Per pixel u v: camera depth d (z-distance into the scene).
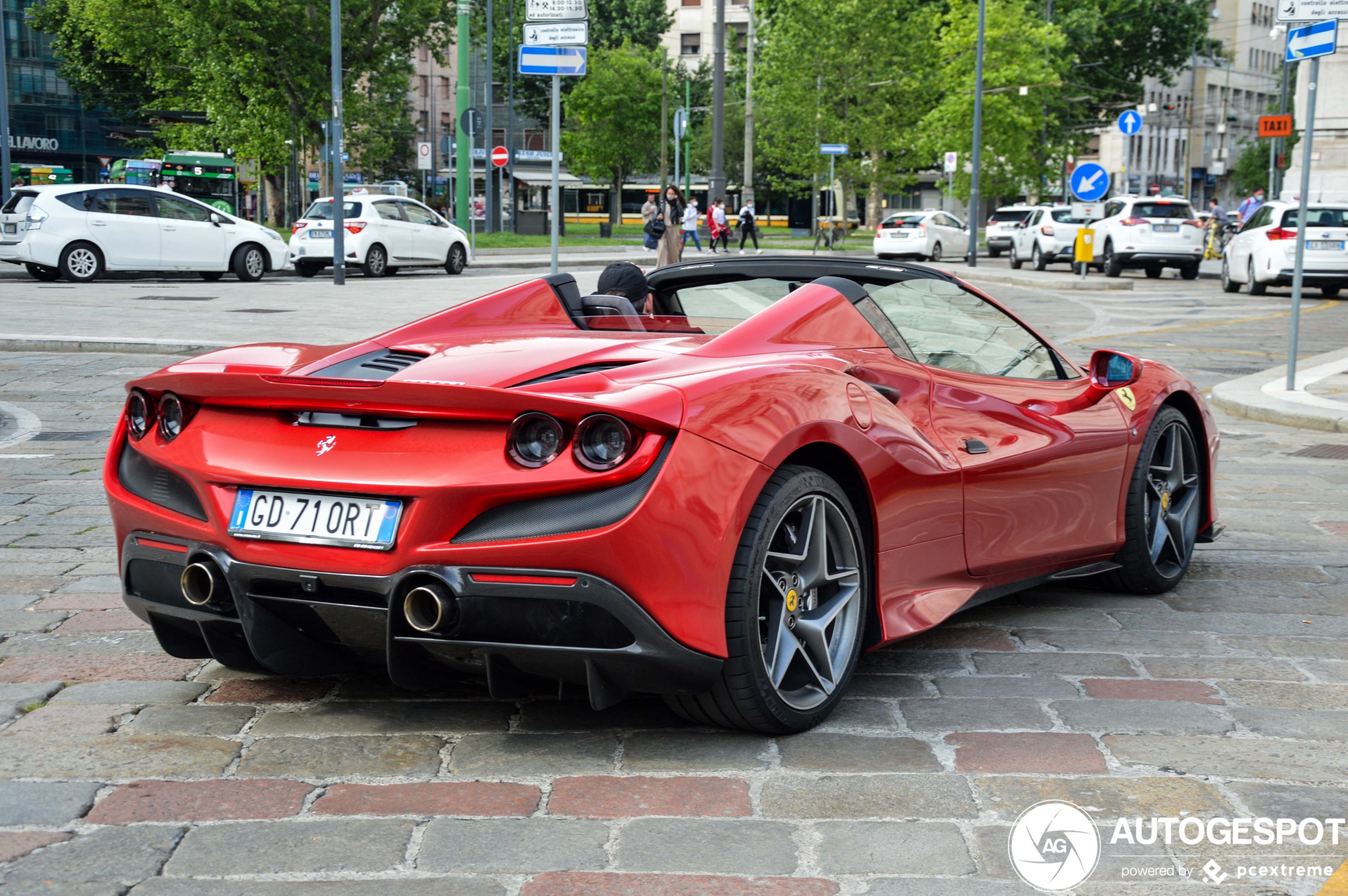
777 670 2.90
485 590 2.59
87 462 6.84
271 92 36.78
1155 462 4.53
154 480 3.08
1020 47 41.41
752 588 2.76
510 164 42.84
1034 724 3.07
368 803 2.57
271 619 2.90
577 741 2.94
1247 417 9.29
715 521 2.66
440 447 2.69
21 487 6.15
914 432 3.29
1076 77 58.34
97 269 20.06
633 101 67.75
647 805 2.56
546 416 2.60
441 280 23.11
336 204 20.69
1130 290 23.52
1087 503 4.06
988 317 4.03
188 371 3.06
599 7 78.81
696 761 2.81
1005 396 3.80
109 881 2.23
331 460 2.77
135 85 54.12
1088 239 24.50
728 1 83.88
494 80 76.44
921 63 48.06
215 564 2.88
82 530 5.29
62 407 8.61
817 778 2.71
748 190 52.28
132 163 44.34
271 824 2.47
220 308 15.72
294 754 2.85
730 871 2.27
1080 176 22.62
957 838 2.42
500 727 3.04
